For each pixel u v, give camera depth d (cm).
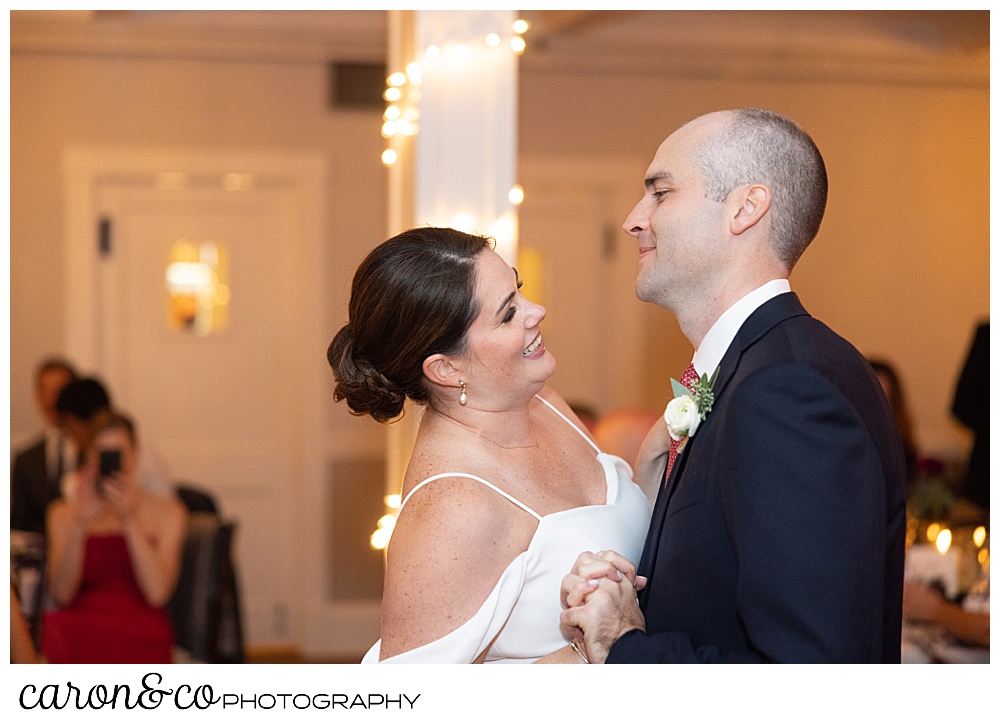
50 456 429
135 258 510
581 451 168
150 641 329
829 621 118
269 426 526
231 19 488
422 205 227
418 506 143
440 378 149
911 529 297
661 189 146
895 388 387
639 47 503
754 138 140
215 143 505
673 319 536
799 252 145
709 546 133
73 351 501
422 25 227
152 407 517
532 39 498
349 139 514
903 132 533
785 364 127
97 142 495
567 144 521
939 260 541
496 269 148
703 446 137
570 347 534
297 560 527
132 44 487
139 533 331
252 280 521
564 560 146
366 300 148
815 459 122
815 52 510
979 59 518
